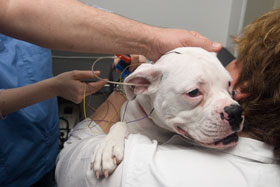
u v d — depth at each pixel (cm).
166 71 77
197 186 55
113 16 71
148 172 59
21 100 90
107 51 73
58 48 67
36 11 59
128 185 59
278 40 56
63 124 145
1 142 106
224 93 73
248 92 65
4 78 107
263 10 146
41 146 120
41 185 137
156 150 65
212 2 171
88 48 69
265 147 62
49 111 121
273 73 57
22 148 112
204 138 69
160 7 176
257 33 63
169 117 79
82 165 70
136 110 95
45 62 121
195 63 74
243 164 61
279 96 57
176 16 179
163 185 55
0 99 90
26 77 114
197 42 82
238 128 64
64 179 73
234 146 65
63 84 88
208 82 72
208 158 62
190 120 74
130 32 73
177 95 74
